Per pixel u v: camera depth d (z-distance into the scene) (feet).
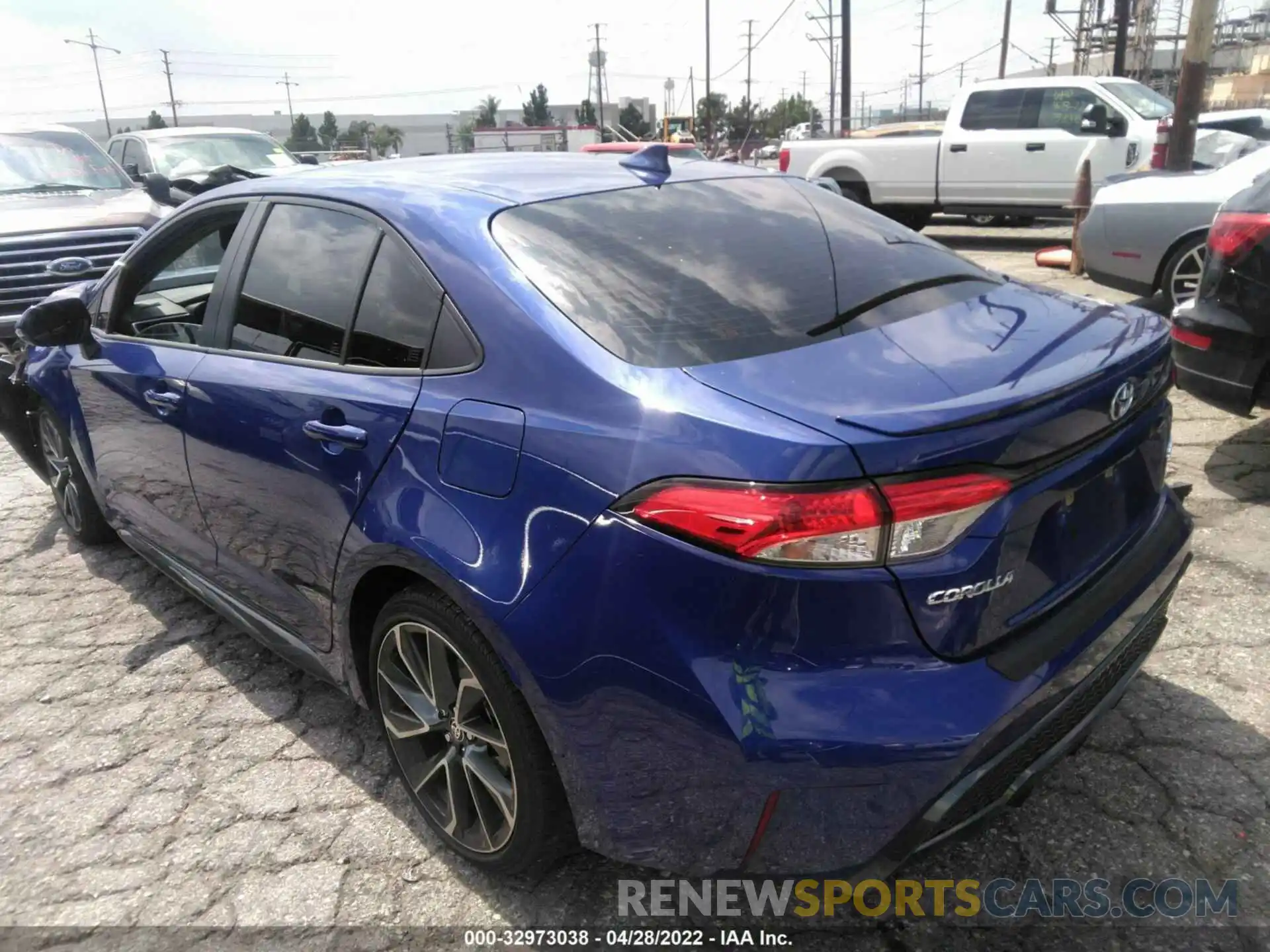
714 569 5.63
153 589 13.33
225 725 10.12
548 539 6.28
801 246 8.18
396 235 8.07
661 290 7.14
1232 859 7.48
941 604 5.68
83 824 8.75
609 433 6.15
